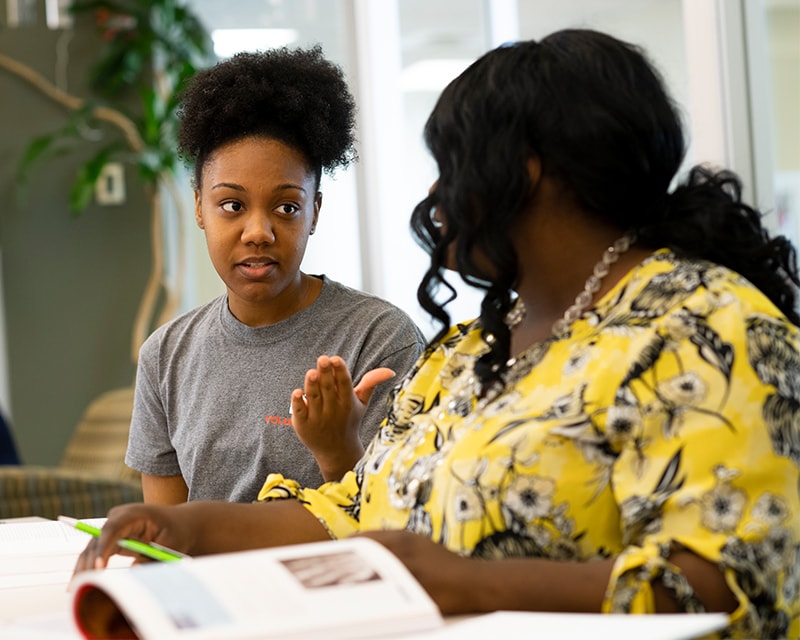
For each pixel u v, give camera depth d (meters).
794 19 3.08
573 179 1.29
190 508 1.46
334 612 0.95
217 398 2.18
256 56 2.16
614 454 1.21
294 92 2.10
